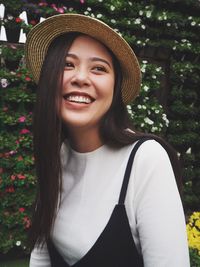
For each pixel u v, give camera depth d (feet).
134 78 4.09
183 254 3.16
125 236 3.38
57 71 3.53
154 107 14.92
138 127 14.61
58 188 3.84
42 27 3.89
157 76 15.29
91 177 3.75
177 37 15.98
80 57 3.56
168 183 3.28
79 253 3.57
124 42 3.60
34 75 4.61
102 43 3.63
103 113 3.72
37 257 4.49
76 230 3.61
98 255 3.43
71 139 4.03
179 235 3.17
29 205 12.45
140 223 3.29
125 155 3.63
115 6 13.85
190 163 16.57
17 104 12.55
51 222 3.84
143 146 3.49
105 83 3.62
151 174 3.31
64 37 3.65
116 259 3.41
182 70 15.80
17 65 12.71
